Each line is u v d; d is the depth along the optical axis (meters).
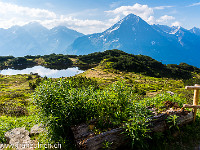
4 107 13.95
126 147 6.04
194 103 7.43
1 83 88.12
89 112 6.99
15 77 111.31
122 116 6.66
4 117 10.49
